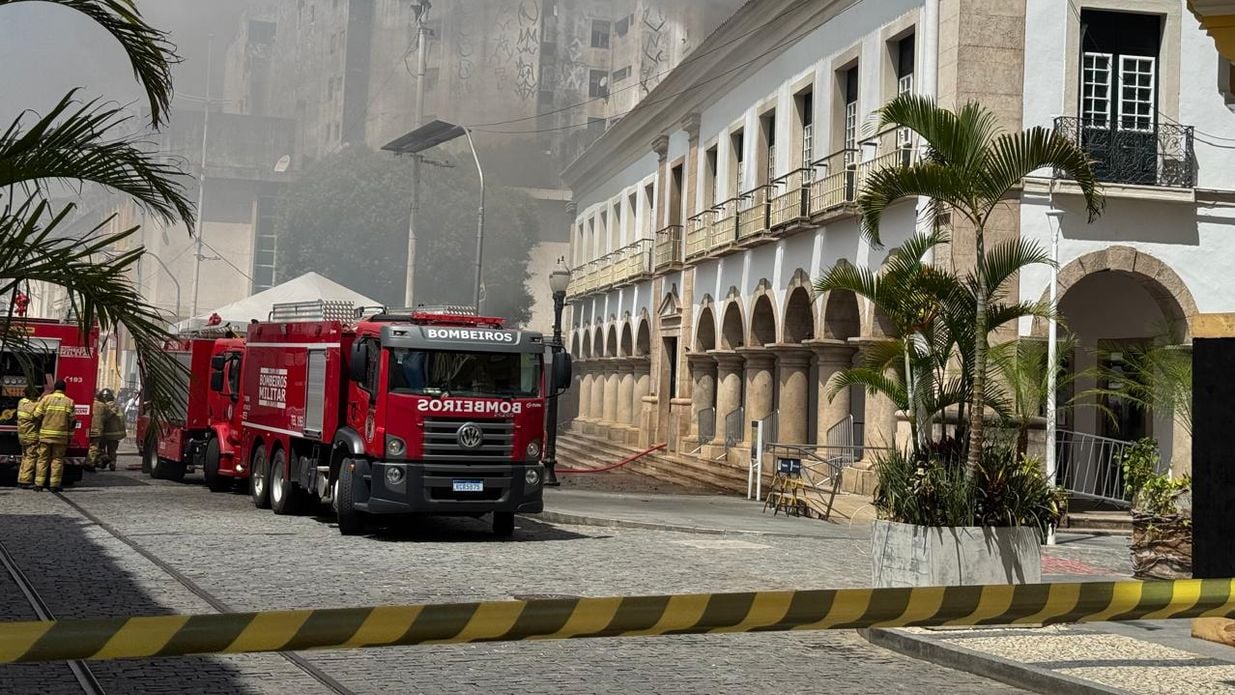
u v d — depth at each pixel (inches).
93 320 278.2
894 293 470.9
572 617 145.9
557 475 1295.5
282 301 1066.1
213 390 919.0
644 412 1520.7
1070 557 644.1
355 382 664.4
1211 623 386.3
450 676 321.1
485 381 656.4
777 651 375.2
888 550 437.4
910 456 458.0
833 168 984.9
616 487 1130.0
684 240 1414.9
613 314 1770.4
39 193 277.0
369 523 718.5
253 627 132.9
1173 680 324.8
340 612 136.6
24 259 267.0
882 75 904.9
